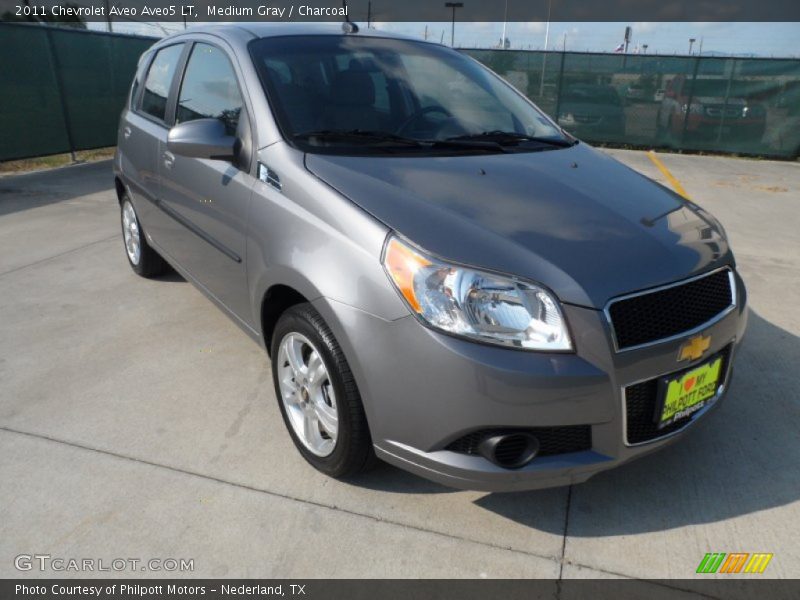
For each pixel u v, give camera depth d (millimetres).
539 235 2035
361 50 3150
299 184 2334
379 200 2139
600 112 13367
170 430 2682
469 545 2104
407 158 2516
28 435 2615
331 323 2074
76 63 9492
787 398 3039
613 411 1929
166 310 3916
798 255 5422
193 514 2203
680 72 12633
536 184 2408
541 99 13688
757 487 2412
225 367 3225
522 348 1847
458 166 2484
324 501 2285
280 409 2613
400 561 2031
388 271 1960
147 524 2152
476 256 1911
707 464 2539
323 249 2145
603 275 1931
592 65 13172
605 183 2559
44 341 3467
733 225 6469
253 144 2621
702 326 2090
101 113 10188
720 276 2260
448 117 2967
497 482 1937
